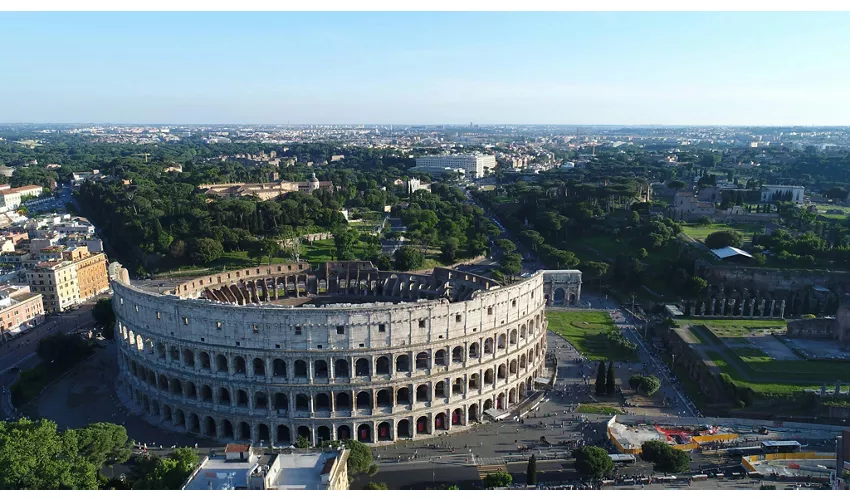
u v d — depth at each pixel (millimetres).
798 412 162000
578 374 188750
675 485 125875
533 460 123938
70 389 171875
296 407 144125
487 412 157500
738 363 185000
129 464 134125
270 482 94375
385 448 142750
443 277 194750
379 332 139000
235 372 142625
